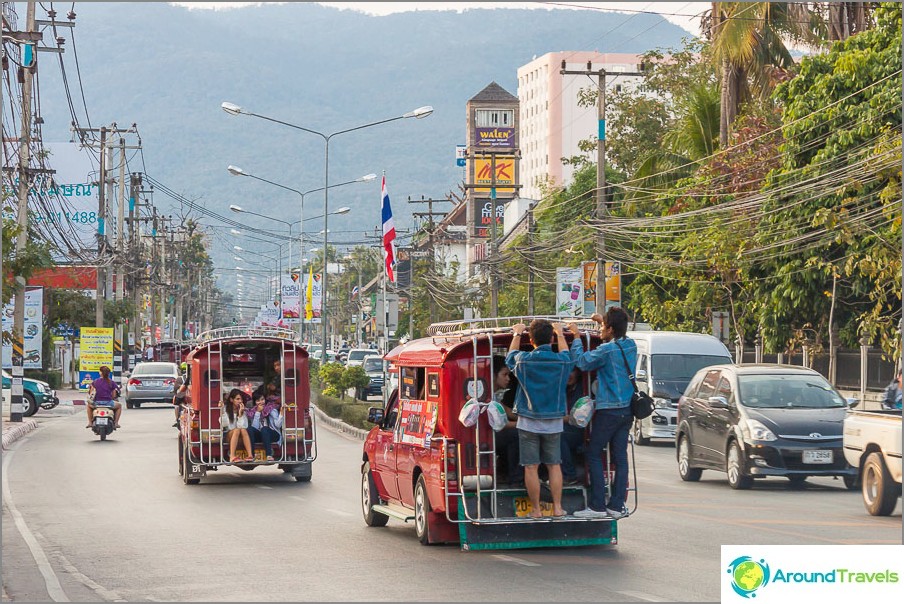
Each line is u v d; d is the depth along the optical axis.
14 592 11.53
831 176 35.00
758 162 42.12
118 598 11.09
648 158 51.44
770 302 39.09
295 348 23.06
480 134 135.62
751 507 18.19
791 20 45.56
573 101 199.00
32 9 40.81
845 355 37.22
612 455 13.75
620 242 51.59
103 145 60.81
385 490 15.91
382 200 47.75
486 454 13.33
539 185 100.25
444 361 13.48
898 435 16.23
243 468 23.44
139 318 97.06
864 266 32.97
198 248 152.62
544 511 13.43
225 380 24.67
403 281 120.50
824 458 20.34
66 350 82.88
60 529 16.34
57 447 32.06
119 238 68.56
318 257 178.50
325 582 11.66
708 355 32.94
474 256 106.00
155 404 58.69
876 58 34.88
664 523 16.09
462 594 10.84
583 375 13.83
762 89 47.50
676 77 69.81
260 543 14.64
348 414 39.44
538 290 66.94
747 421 20.77
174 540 15.04
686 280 45.31
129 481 23.34
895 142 31.14
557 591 10.93
